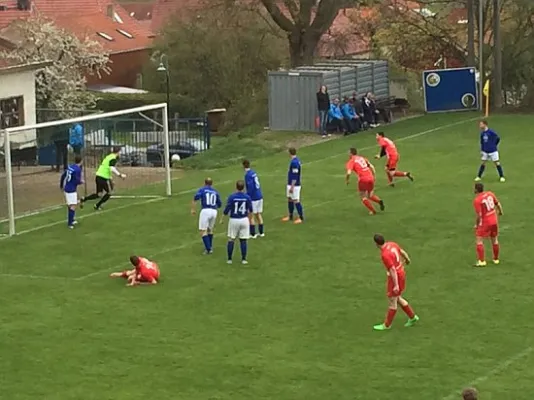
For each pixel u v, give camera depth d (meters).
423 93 69.19
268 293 29.67
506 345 24.56
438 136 58.03
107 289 30.81
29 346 25.69
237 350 24.88
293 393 22.00
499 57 67.88
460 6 75.81
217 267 32.72
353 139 58.66
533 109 67.25
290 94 62.78
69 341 26.02
